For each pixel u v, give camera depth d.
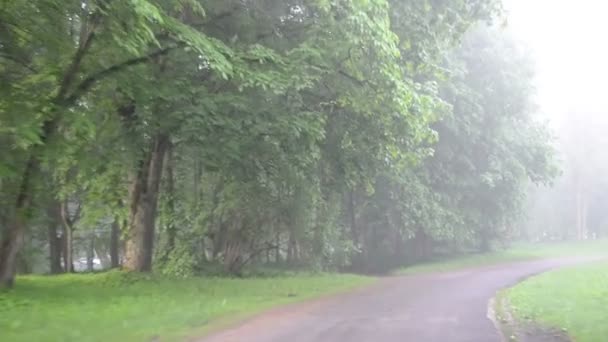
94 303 13.73
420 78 26.92
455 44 21.91
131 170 20.92
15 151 14.21
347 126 20.00
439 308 14.32
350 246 30.09
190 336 10.23
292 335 10.45
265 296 16.73
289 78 16.02
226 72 14.74
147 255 21.02
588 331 10.30
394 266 38.62
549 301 14.84
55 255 37.06
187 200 26.61
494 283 22.06
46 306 13.01
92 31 14.16
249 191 23.94
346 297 16.95
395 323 11.86
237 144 17.14
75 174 24.80
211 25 18.66
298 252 29.48
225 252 26.52
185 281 19.89
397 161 21.91
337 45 16.64
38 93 14.69
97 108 17.53
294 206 25.02
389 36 16.20
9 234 15.76
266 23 18.94
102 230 42.00
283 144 17.95
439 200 35.84
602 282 19.83
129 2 12.23
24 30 13.83
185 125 16.45
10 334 9.57
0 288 15.35
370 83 17.72
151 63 16.52
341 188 23.91
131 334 9.94
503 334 10.62
